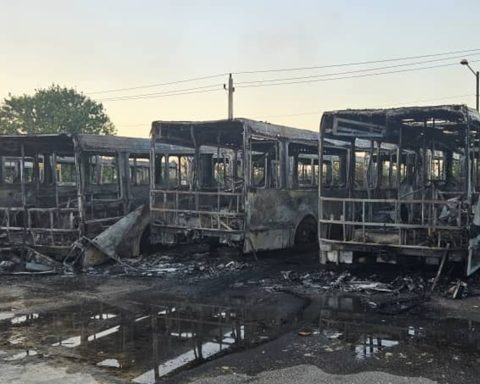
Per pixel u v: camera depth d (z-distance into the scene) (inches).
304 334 232.2
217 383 177.5
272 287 331.3
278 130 449.7
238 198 421.4
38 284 350.3
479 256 312.8
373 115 365.4
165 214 455.2
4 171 523.2
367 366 191.9
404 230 341.4
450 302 284.8
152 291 326.0
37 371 190.7
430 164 502.9
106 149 467.5
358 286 325.1
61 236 422.6
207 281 354.0
